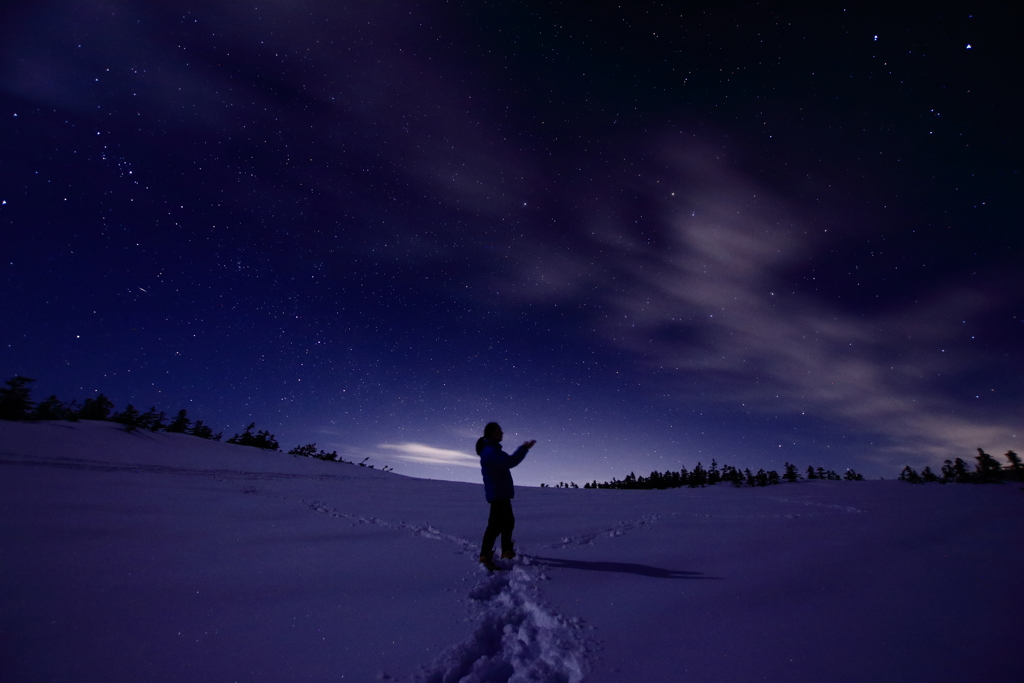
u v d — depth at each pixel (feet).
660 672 7.40
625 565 13.71
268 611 9.24
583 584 11.77
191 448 44.78
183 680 6.61
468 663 7.72
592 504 28.37
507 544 13.80
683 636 8.82
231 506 20.16
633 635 8.82
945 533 19.49
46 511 15.76
